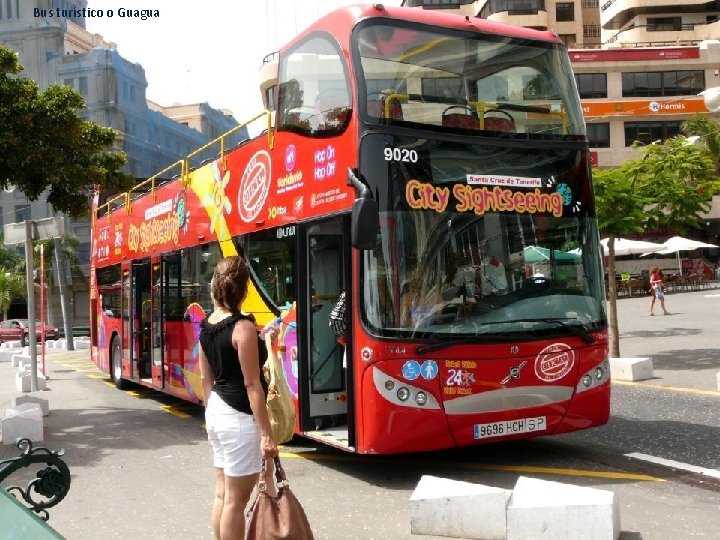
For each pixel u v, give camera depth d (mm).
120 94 57219
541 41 8156
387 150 7062
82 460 8914
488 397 7090
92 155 15031
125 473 8188
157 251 13258
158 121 62000
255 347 4477
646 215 15164
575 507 5207
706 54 50344
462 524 5590
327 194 7570
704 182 15742
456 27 7723
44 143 13031
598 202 14906
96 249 18531
